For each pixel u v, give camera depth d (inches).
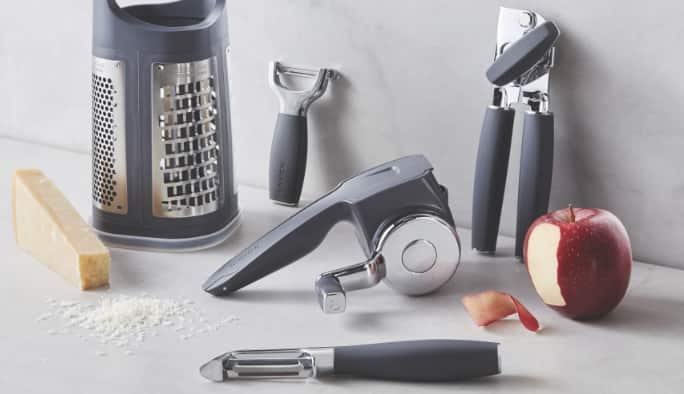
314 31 47.9
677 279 41.0
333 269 41.7
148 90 41.1
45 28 56.6
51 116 58.7
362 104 47.8
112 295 38.5
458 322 36.8
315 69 48.4
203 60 41.6
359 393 31.4
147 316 36.5
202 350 34.1
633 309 37.9
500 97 41.5
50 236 40.4
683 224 41.7
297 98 48.0
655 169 41.6
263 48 49.7
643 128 41.3
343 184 39.8
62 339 34.6
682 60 39.6
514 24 42.1
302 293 39.2
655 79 40.4
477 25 43.6
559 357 33.9
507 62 38.8
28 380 31.7
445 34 44.5
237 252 43.4
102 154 42.9
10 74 59.2
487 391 31.6
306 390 31.5
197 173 42.7
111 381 31.8
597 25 40.8
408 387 31.9
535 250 36.5
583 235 35.1
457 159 46.3
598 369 33.0
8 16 57.6
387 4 45.5
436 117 46.1
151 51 40.7
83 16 55.1
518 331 36.0
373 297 38.9
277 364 32.0
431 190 38.3
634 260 43.3
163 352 33.9
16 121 60.2
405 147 47.4
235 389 31.4
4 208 48.5
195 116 41.9
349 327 36.2
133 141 41.9
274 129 51.0
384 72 46.7
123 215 43.1
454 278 41.0
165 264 41.8
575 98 42.3
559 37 41.8
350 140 48.8
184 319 36.6
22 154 57.6
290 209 49.1
